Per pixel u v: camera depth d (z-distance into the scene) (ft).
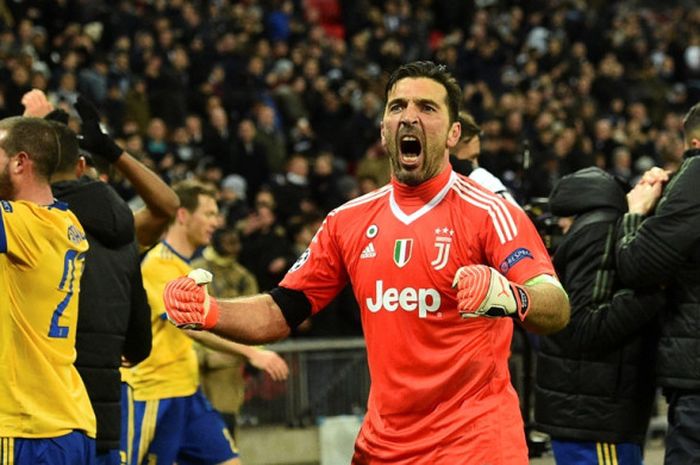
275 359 71.51
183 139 142.82
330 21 216.74
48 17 164.25
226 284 86.94
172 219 63.00
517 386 79.30
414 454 41.83
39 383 49.57
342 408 104.22
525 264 40.11
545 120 164.04
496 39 209.26
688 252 52.75
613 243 55.93
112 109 146.92
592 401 56.44
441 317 41.42
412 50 204.74
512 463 41.27
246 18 183.62
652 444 103.81
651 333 56.54
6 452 48.73
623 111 200.44
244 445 100.73
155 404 68.59
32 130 50.42
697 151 54.80
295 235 128.26
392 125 41.52
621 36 222.69
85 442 51.16
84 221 54.39
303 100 169.78
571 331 56.24
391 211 42.39
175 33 172.24
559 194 57.77
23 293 49.34
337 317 116.26
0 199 50.70
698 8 263.29
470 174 57.77
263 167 149.59
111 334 55.06
